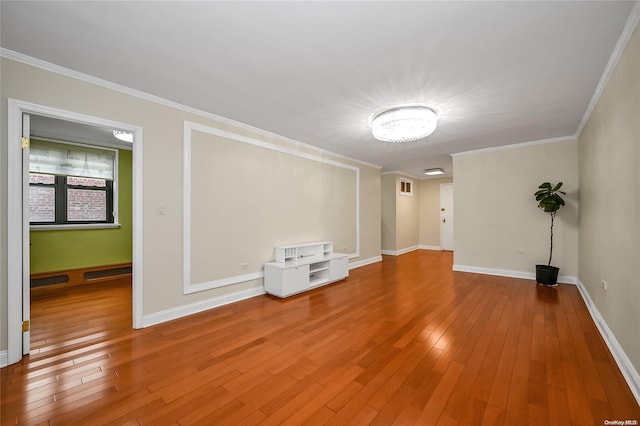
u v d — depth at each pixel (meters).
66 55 2.18
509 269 4.95
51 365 2.13
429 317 3.08
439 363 2.13
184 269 3.15
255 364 2.14
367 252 6.42
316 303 3.59
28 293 2.28
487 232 5.16
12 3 1.60
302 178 4.73
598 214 2.93
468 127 3.87
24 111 2.23
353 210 5.98
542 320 2.96
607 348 2.35
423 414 1.59
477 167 5.23
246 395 1.77
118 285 4.43
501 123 3.71
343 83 2.62
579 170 4.18
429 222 8.91
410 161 6.25
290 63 2.29
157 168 2.96
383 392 1.79
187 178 3.18
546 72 2.40
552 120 3.60
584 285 3.76
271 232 4.17
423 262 6.60
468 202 5.34
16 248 2.18
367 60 2.24
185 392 1.80
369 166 6.51
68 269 4.37
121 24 1.81
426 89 2.73
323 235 5.17
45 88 2.30
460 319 3.02
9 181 2.14
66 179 4.48
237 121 3.65
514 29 1.85
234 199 3.67
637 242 1.85
